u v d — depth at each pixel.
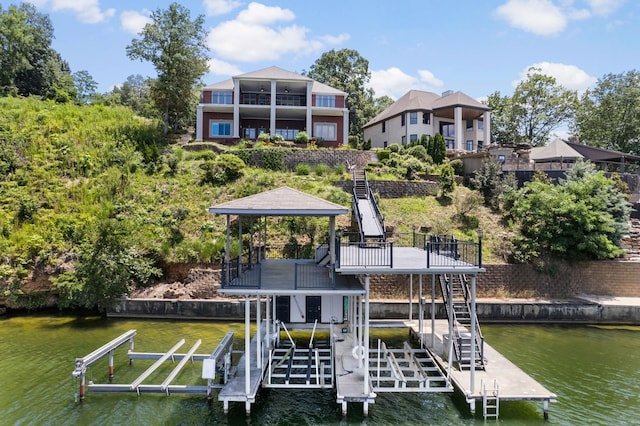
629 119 44.84
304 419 10.77
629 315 19.16
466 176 31.53
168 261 21.36
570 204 21.50
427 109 42.31
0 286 20.08
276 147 31.66
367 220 20.36
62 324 18.81
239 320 19.47
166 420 10.64
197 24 37.12
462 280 15.27
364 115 59.22
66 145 29.59
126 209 24.80
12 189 24.95
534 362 14.62
